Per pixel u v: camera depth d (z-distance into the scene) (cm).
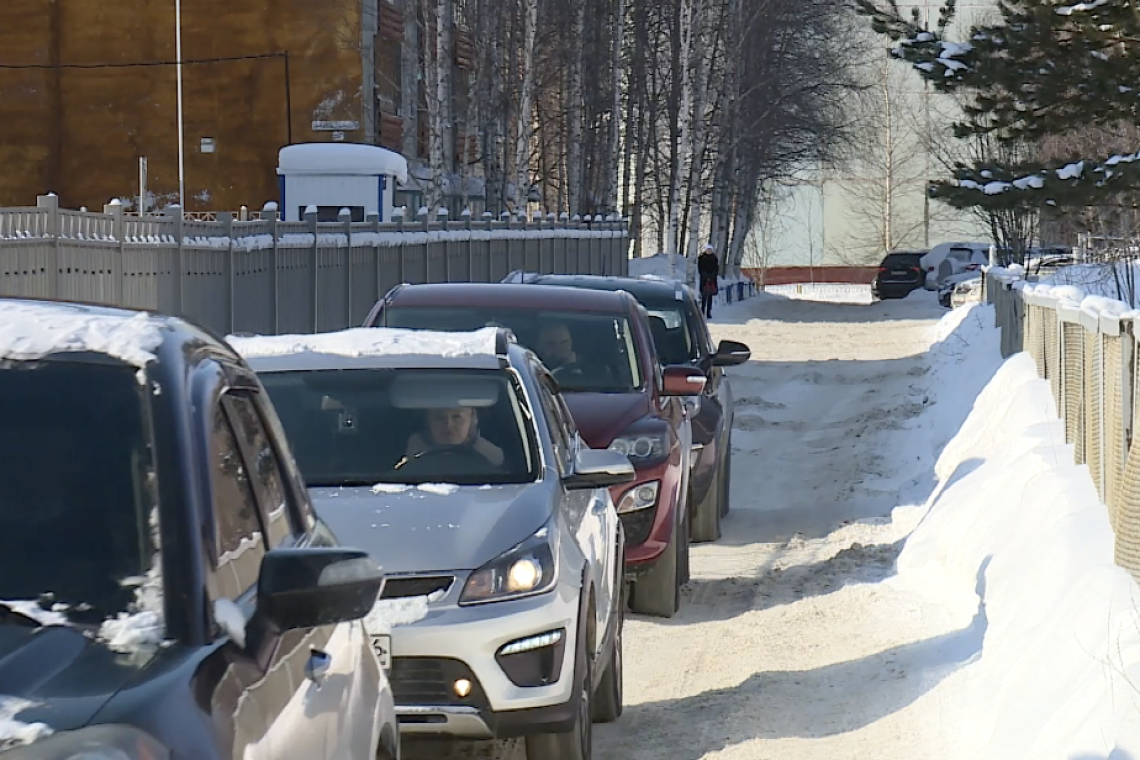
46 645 513
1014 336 3306
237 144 7788
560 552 1129
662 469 1738
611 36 9381
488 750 1263
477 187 9288
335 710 668
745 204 12244
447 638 1052
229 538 605
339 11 7706
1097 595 1200
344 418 1288
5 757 445
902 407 3922
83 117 7844
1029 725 1091
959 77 3500
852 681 1434
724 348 2383
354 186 5903
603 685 1326
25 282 1878
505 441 1266
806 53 10900
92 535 560
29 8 7806
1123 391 1404
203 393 615
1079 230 5203
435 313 1911
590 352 1889
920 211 17562
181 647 537
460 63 8775
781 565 2100
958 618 1611
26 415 588
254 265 2844
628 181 10875
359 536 1095
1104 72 3322
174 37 7788
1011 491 1794
